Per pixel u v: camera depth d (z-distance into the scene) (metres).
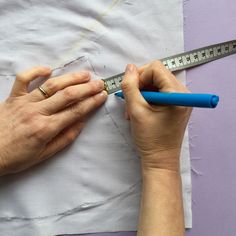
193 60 0.75
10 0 0.73
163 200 0.66
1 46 0.74
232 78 0.76
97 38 0.74
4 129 0.70
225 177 0.76
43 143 0.70
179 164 0.72
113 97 0.74
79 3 0.74
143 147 0.69
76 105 0.71
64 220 0.75
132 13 0.74
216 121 0.76
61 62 0.74
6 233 0.75
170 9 0.74
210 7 0.75
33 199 0.75
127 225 0.75
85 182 0.75
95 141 0.75
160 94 0.64
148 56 0.75
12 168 0.71
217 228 0.76
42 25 0.74
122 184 0.75
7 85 0.74
